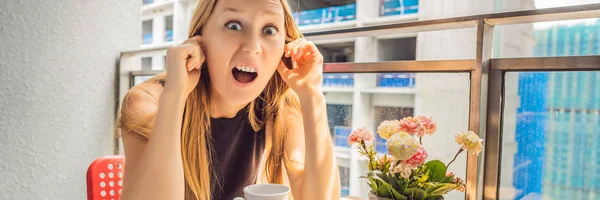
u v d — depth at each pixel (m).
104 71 1.45
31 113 1.17
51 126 1.23
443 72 1.03
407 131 0.77
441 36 3.34
